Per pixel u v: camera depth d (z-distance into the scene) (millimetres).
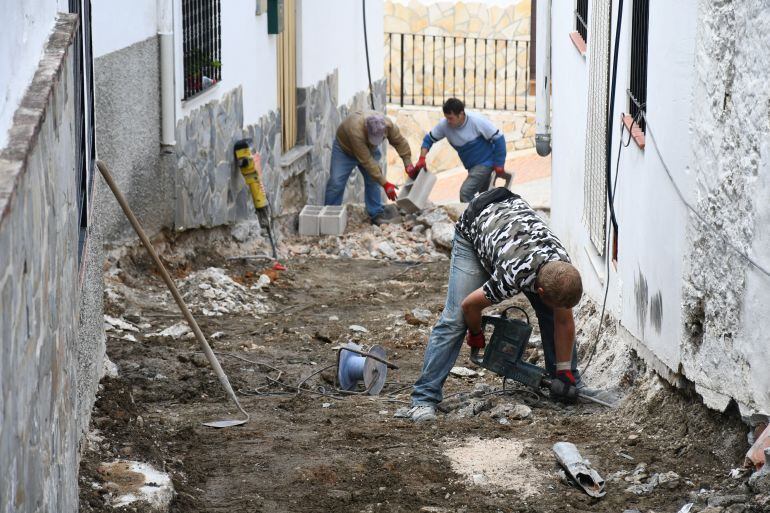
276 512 5836
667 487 5836
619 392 7789
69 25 4875
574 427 7195
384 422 7609
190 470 6500
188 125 13344
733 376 5816
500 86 27844
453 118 17125
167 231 13227
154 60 12453
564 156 12055
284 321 11617
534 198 21375
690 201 6395
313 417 7852
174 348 9961
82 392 6016
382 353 8898
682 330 6574
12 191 2832
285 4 17125
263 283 13414
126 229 12031
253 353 10031
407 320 11477
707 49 6078
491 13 27547
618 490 5910
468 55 27750
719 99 5898
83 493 5445
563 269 7090
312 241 16906
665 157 6891
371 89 21344
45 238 3730
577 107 10961
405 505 5887
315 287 13758
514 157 25766
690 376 6453
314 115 18359
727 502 5359
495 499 5918
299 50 17750
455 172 26328
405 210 17953
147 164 12391
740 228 5629
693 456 6180
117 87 11359
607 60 8945
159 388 8562
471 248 7824
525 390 8172
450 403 8070
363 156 17891
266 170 16250
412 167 18016
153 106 12500
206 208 14086
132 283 11961
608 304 8977
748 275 5547
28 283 3254
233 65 14797
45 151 3723
